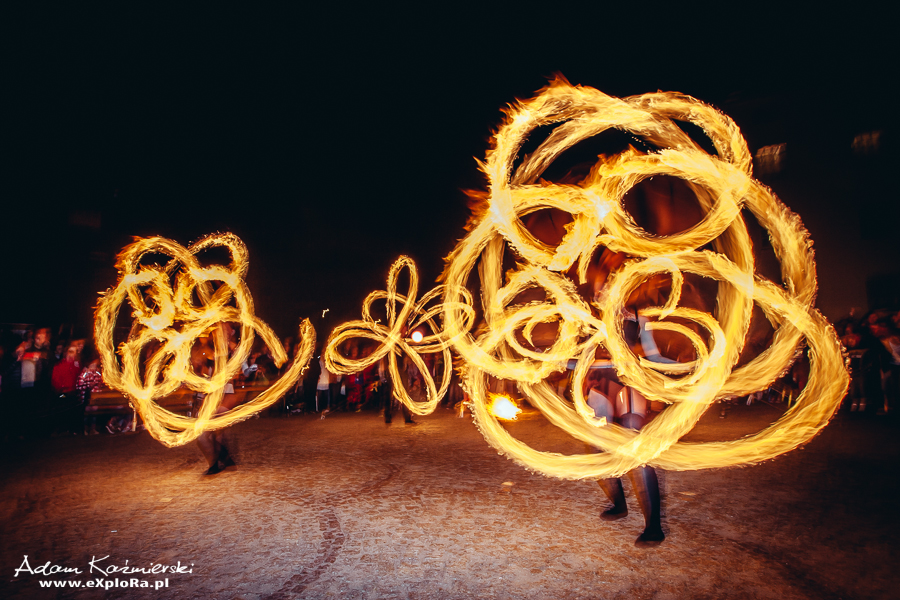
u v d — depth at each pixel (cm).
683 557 377
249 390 1399
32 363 1046
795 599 313
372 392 1495
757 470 622
